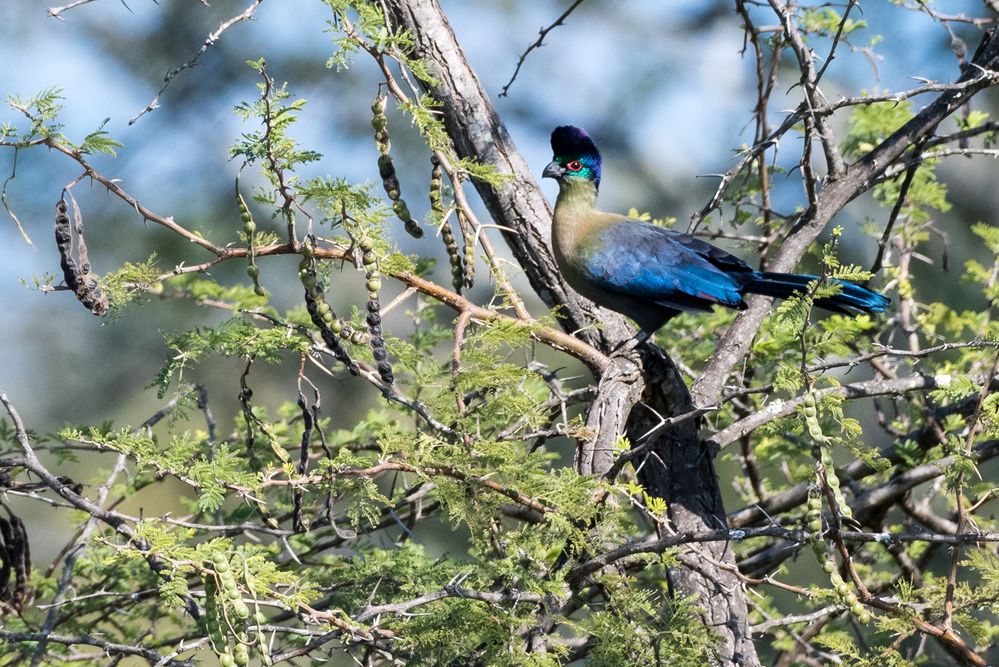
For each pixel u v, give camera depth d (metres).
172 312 19.23
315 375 17.92
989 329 11.97
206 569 6.82
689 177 23.86
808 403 7.43
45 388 20.30
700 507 9.66
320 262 8.39
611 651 7.47
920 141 10.91
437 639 7.58
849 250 20.06
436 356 12.07
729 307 10.96
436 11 11.43
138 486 11.06
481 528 7.88
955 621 7.68
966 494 11.31
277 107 7.40
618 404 9.30
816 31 12.19
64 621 10.29
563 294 11.55
